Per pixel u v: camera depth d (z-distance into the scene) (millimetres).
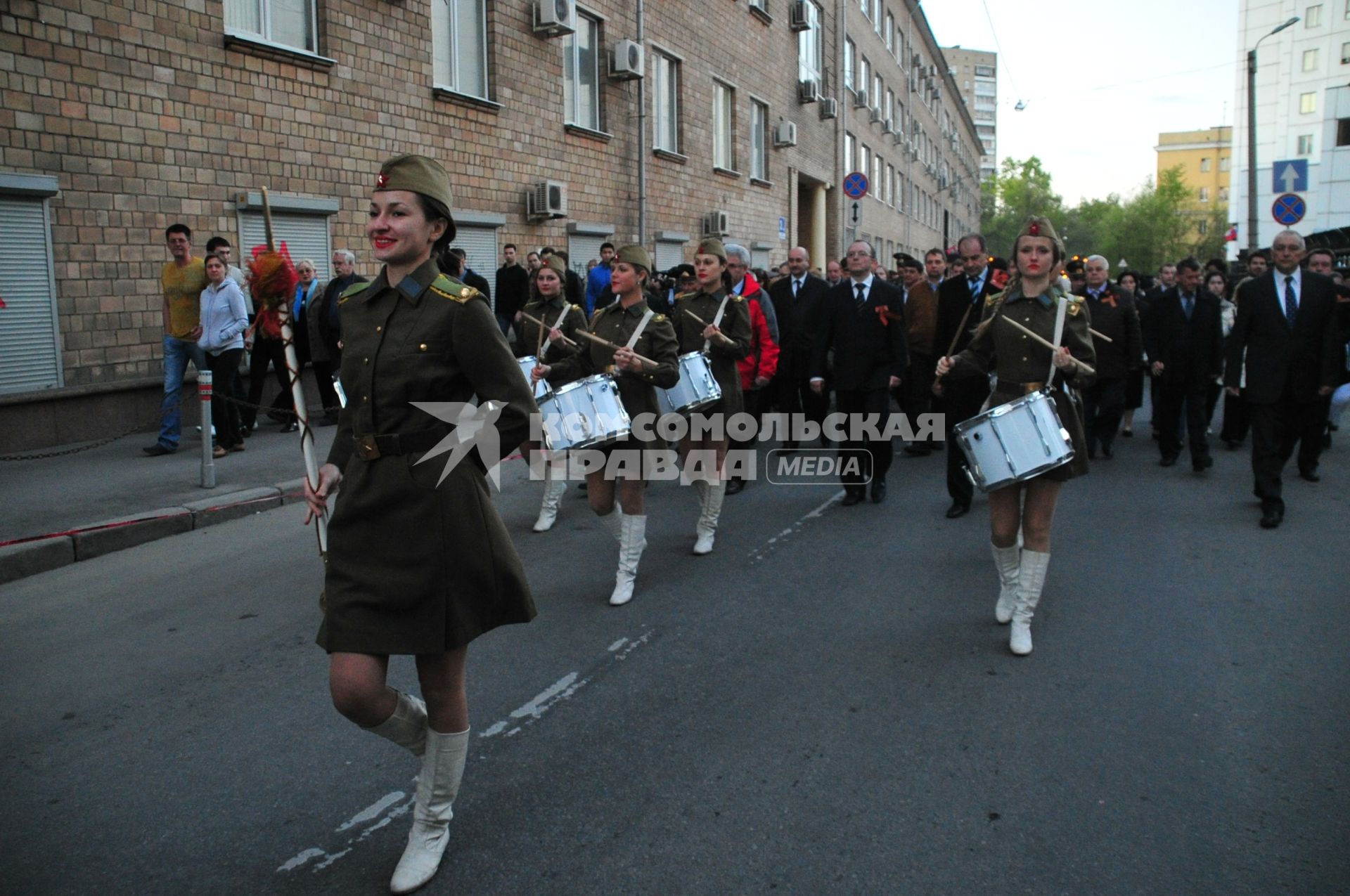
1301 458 9266
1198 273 9680
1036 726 4125
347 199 12328
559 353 6875
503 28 15039
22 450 9305
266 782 3738
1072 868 3100
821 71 31141
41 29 9125
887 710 4293
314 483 3088
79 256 9570
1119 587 6051
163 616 5641
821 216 32438
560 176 16672
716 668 4805
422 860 3084
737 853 3201
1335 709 4254
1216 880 3031
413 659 5059
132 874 3146
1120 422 12609
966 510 7945
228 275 9602
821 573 6422
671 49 20594
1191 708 4289
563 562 6707
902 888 3000
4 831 3414
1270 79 71688
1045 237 4977
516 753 3934
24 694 4578
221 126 10734
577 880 3068
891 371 8375
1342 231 19125
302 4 11734
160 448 9562
